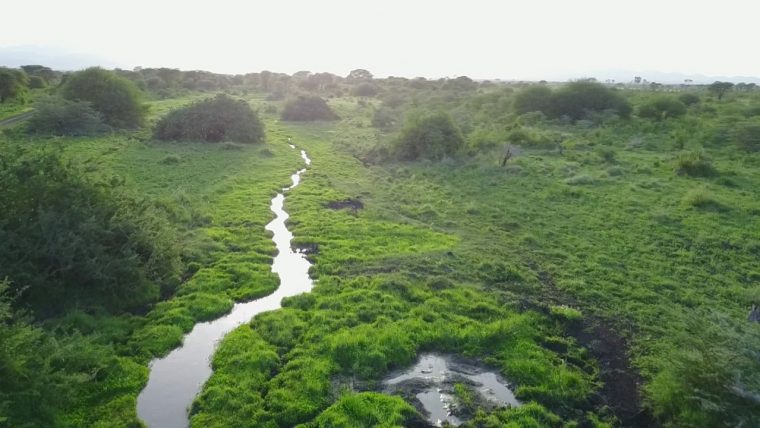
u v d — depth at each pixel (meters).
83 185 15.48
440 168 32.88
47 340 11.07
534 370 12.18
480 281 17.09
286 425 10.23
